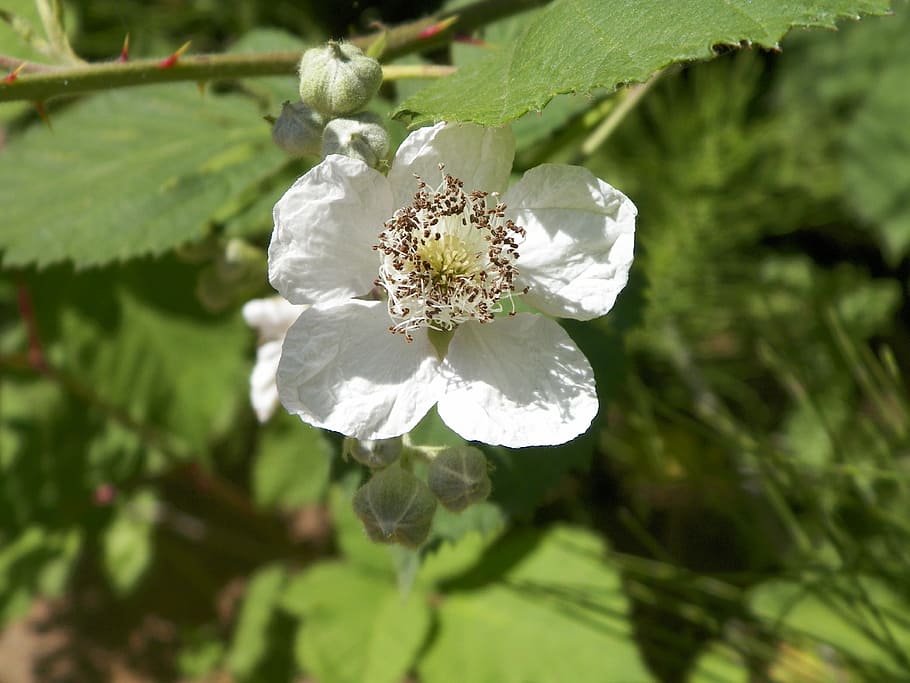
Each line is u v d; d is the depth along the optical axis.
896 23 0.17
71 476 0.15
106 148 0.11
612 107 0.10
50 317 0.14
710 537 0.14
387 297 0.07
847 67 0.17
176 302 0.15
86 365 0.14
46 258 0.10
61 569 0.15
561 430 0.07
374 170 0.07
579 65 0.06
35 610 0.16
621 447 0.13
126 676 0.16
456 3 0.10
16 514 0.15
